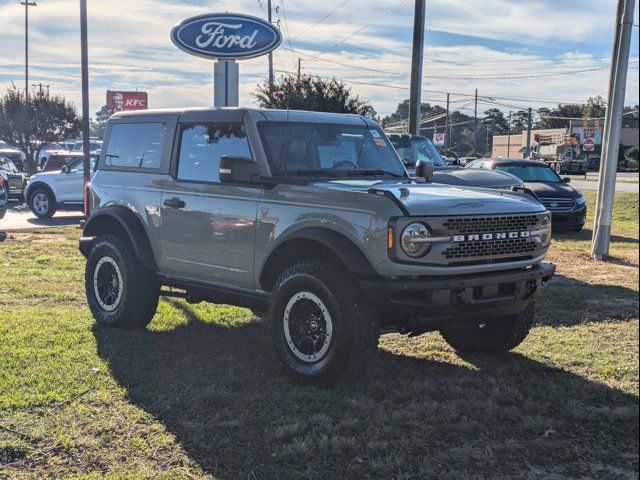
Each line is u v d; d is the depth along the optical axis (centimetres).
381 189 486
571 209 1542
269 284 552
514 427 454
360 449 414
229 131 586
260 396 493
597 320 738
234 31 1358
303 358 514
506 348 598
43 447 409
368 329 486
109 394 491
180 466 389
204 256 591
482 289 494
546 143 6888
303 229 514
